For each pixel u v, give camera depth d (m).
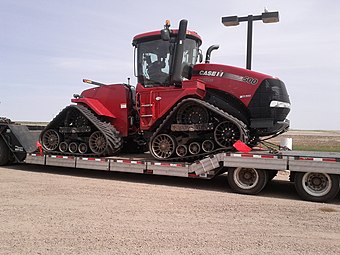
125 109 8.32
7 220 4.50
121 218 4.67
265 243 3.87
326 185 5.94
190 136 7.04
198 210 5.16
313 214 5.12
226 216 4.90
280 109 6.86
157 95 7.40
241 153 6.34
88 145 8.23
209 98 7.19
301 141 27.20
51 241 3.81
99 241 3.82
